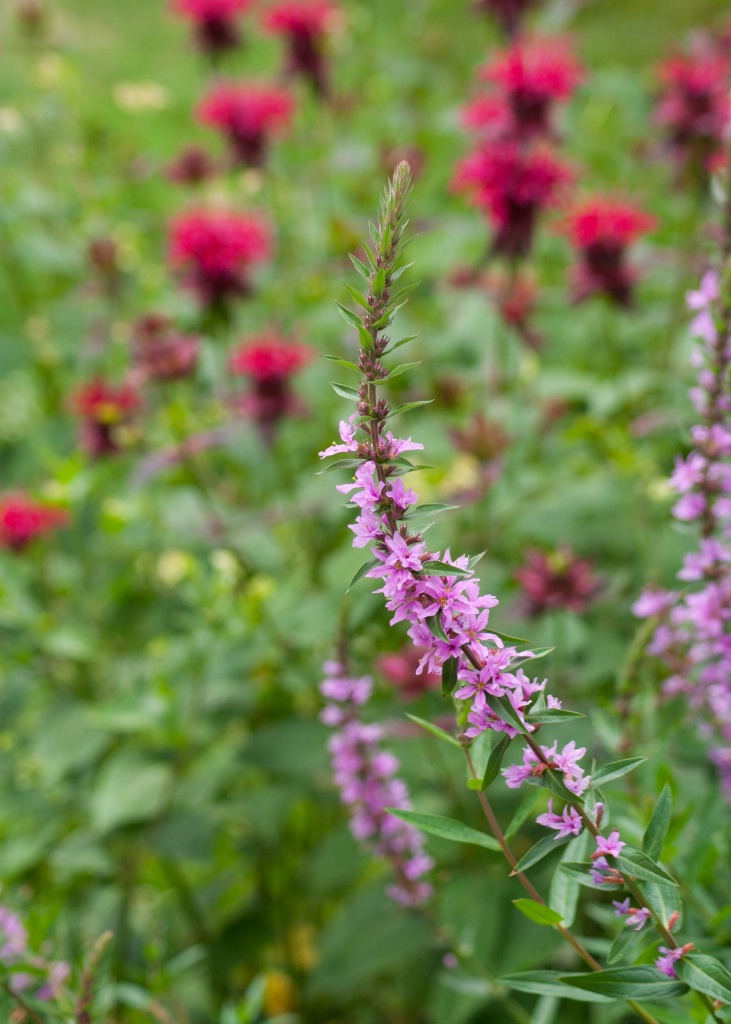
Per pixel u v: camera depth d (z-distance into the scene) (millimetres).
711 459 1110
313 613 1355
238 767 1358
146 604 1466
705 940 1079
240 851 1378
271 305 1614
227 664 1352
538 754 768
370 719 1286
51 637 1389
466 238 1678
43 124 1799
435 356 1534
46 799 1359
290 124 1621
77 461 1419
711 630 1112
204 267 1439
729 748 1148
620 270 1463
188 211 1478
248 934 1349
